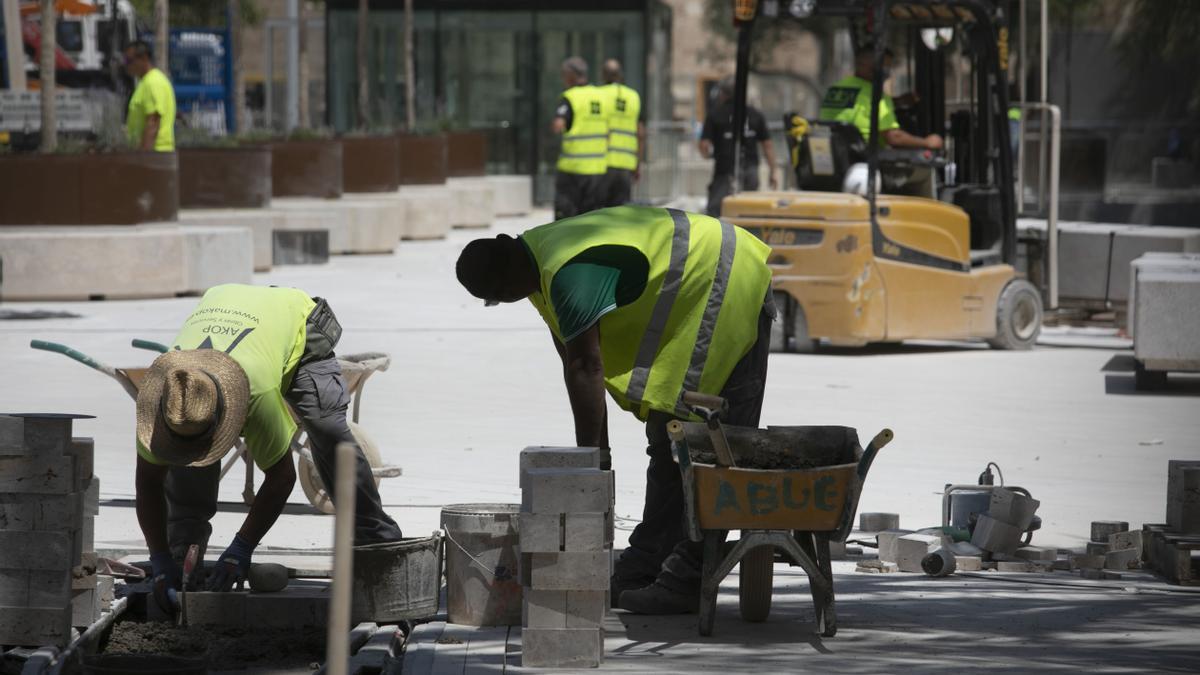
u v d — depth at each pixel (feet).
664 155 333.01
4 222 161.79
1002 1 145.48
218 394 56.90
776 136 343.87
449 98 309.42
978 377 128.16
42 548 55.57
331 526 77.41
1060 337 154.92
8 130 182.19
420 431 100.37
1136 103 264.52
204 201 196.24
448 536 59.93
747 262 61.46
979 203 146.92
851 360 136.46
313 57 425.28
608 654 55.67
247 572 63.57
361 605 60.39
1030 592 65.92
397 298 170.71
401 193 256.73
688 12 539.70
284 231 206.08
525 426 102.53
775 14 146.30
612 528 58.54
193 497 66.03
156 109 170.40
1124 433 105.19
